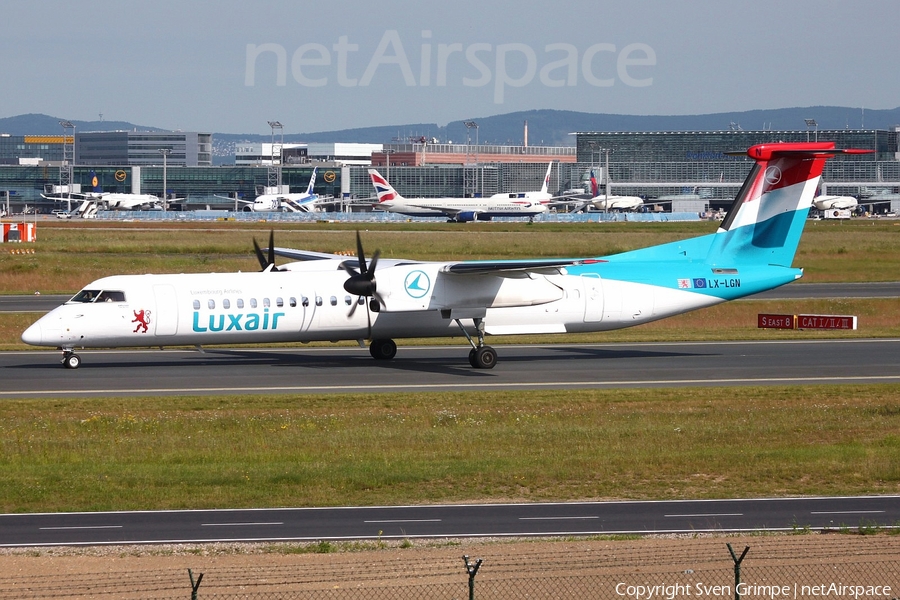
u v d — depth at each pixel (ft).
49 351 475.31
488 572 173.58
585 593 163.84
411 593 163.02
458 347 499.92
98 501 222.48
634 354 474.90
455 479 243.19
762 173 463.01
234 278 423.23
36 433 295.69
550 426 309.01
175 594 161.68
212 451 274.57
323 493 229.45
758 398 357.82
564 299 439.63
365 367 429.38
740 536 195.52
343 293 427.74
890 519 207.72
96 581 168.04
